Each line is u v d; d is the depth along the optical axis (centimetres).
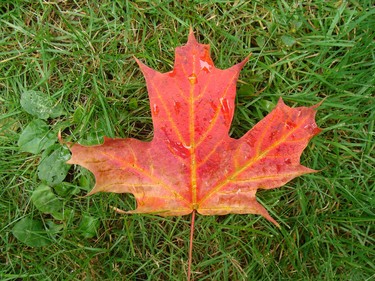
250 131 26
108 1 32
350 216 31
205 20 31
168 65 31
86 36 31
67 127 32
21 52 32
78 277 31
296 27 32
